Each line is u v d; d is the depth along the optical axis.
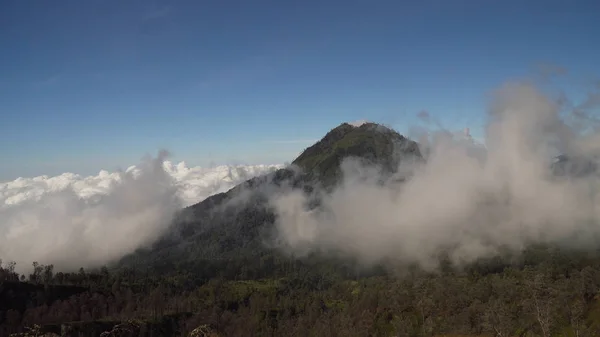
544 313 157.38
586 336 145.00
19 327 180.75
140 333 198.12
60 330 184.62
